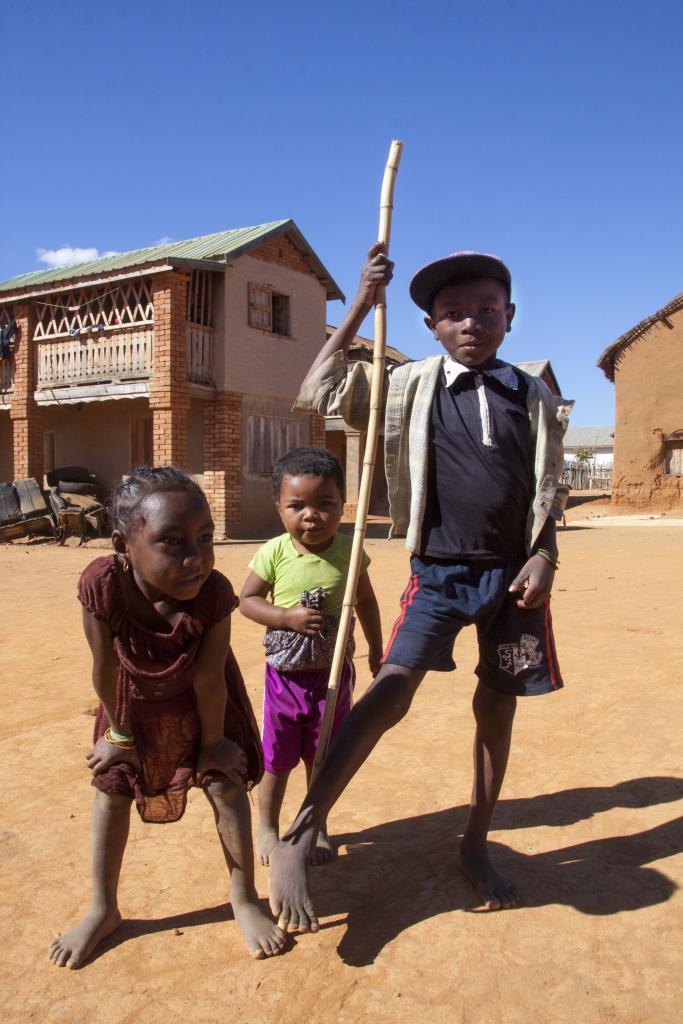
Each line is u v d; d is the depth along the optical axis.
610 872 2.82
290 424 20.58
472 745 4.03
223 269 17.92
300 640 2.93
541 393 2.75
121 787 2.40
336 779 2.45
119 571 2.25
